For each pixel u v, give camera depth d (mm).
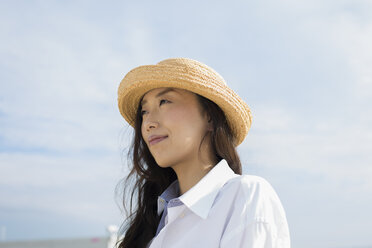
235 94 1620
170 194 1771
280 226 1343
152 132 1598
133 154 1909
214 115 1639
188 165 1615
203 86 1535
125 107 1861
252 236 1260
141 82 1601
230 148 1649
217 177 1515
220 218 1391
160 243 1465
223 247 1296
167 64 1604
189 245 1398
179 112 1580
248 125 1730
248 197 1350
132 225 1842
